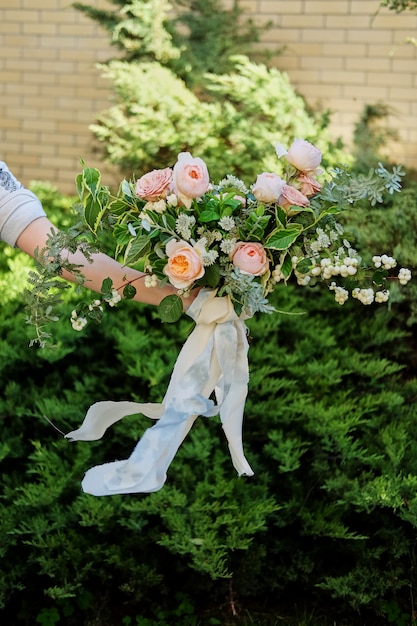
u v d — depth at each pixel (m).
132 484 1.66
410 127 5.21
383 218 4.08
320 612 3.03
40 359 3.75
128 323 3.98
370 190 1.81
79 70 6.16
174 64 5.22
